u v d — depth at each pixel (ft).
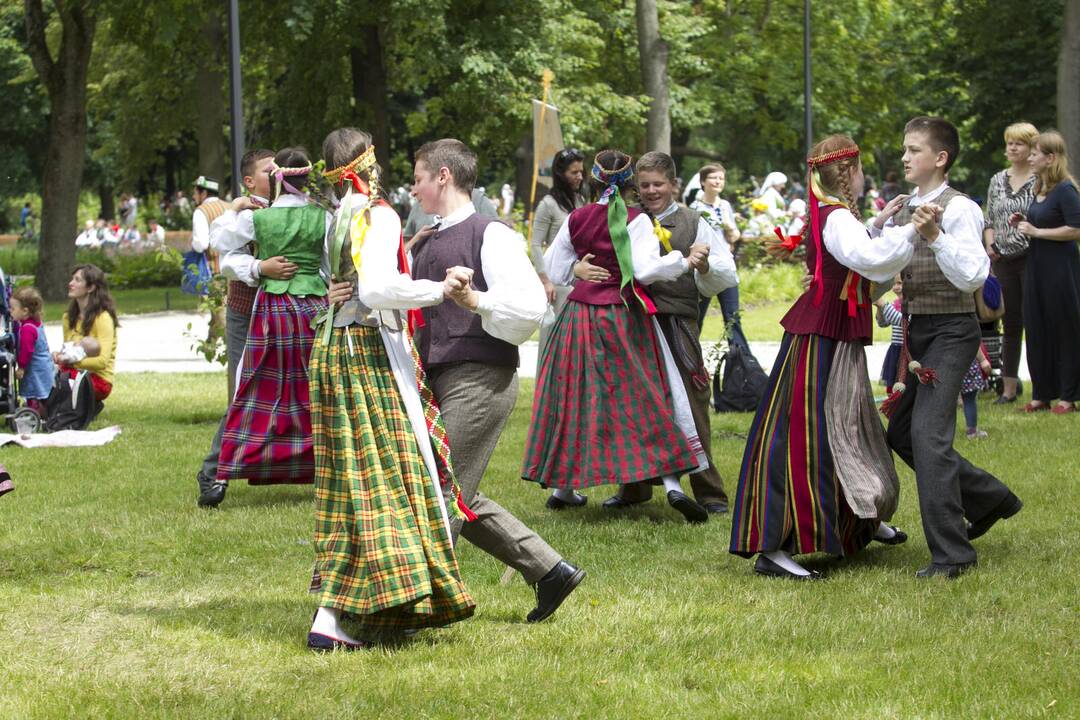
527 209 101.96
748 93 118.93
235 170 37.29
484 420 17.16
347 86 92.99
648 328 23.75
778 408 19.89
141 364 55.01
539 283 16.80
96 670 15.49
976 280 18.71
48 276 95.40
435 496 16.20
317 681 14.97
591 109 95.45
